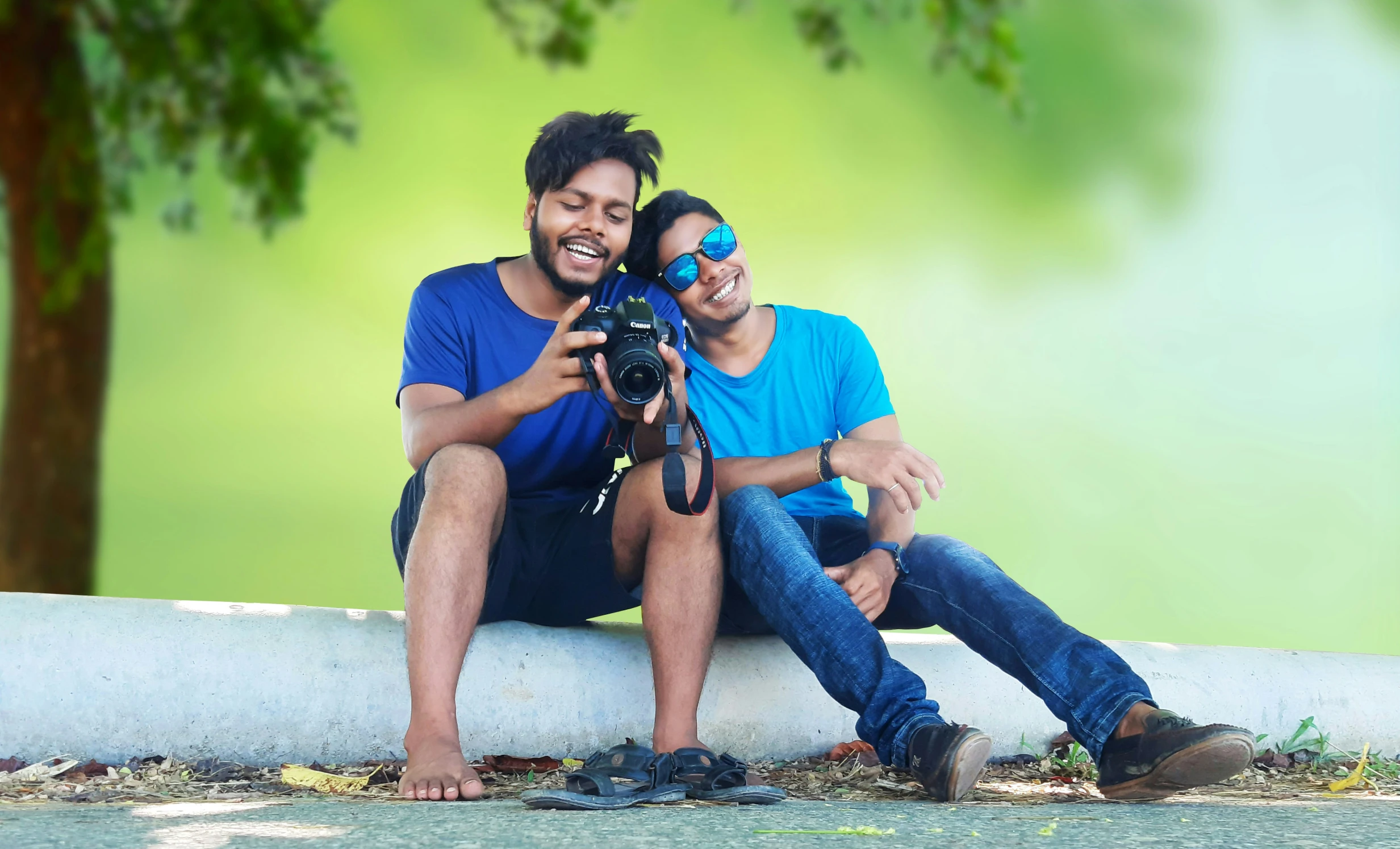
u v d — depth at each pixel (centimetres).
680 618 232
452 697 219
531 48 618
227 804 208
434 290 272
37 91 566
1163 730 204
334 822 178
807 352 303
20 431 566
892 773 263
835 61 622
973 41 604
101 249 568
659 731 229
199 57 556
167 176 855
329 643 257
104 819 181
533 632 271
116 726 242
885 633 302
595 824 176
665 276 295
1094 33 1118
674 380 240
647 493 235
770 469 260
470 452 229
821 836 170
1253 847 166
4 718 237
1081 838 171
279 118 575
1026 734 288
